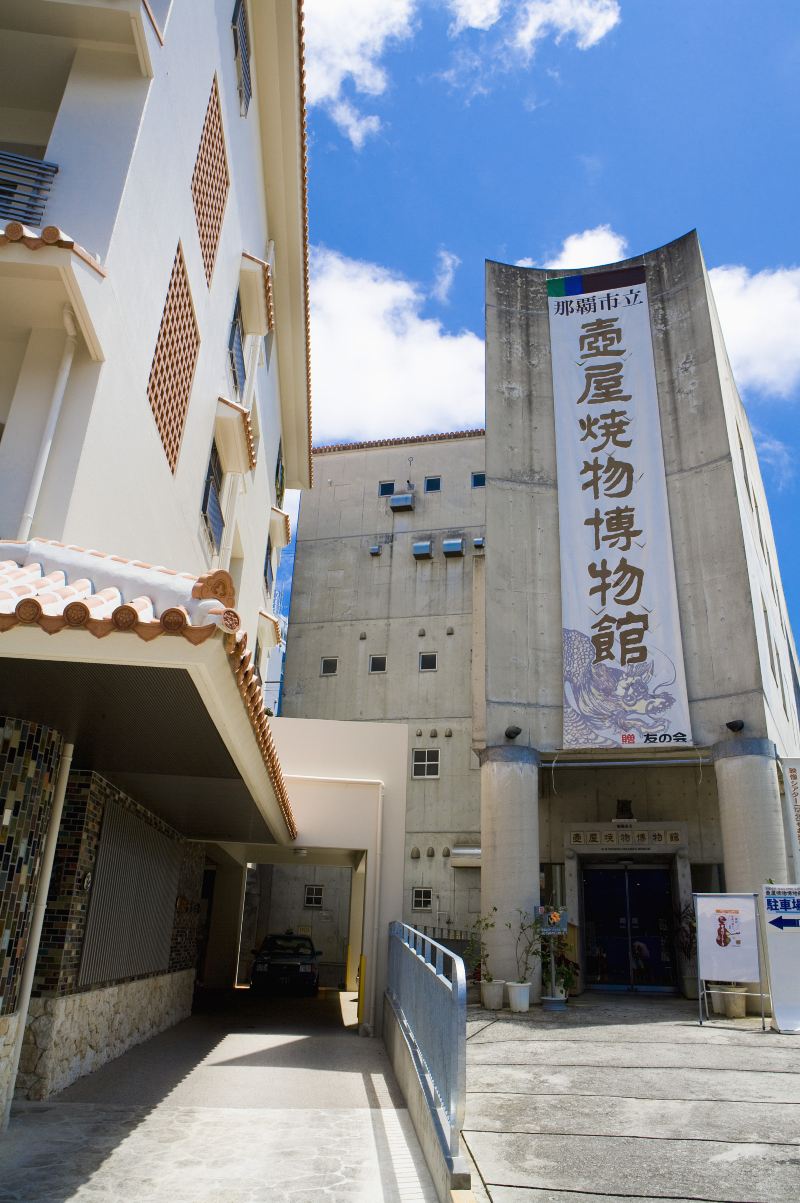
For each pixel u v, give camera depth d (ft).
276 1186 16.38
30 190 22.27
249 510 48.55
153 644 14.40
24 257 18.92
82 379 20.76
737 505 52.19
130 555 24.40
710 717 48.96
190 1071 28.43
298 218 47.83
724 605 50.57
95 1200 15.29
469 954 53.67
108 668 15.23
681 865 53.42
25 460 19.72
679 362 57.52
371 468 99.86
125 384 23.00
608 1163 17.11
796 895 37.27
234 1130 20.77
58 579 16.20
